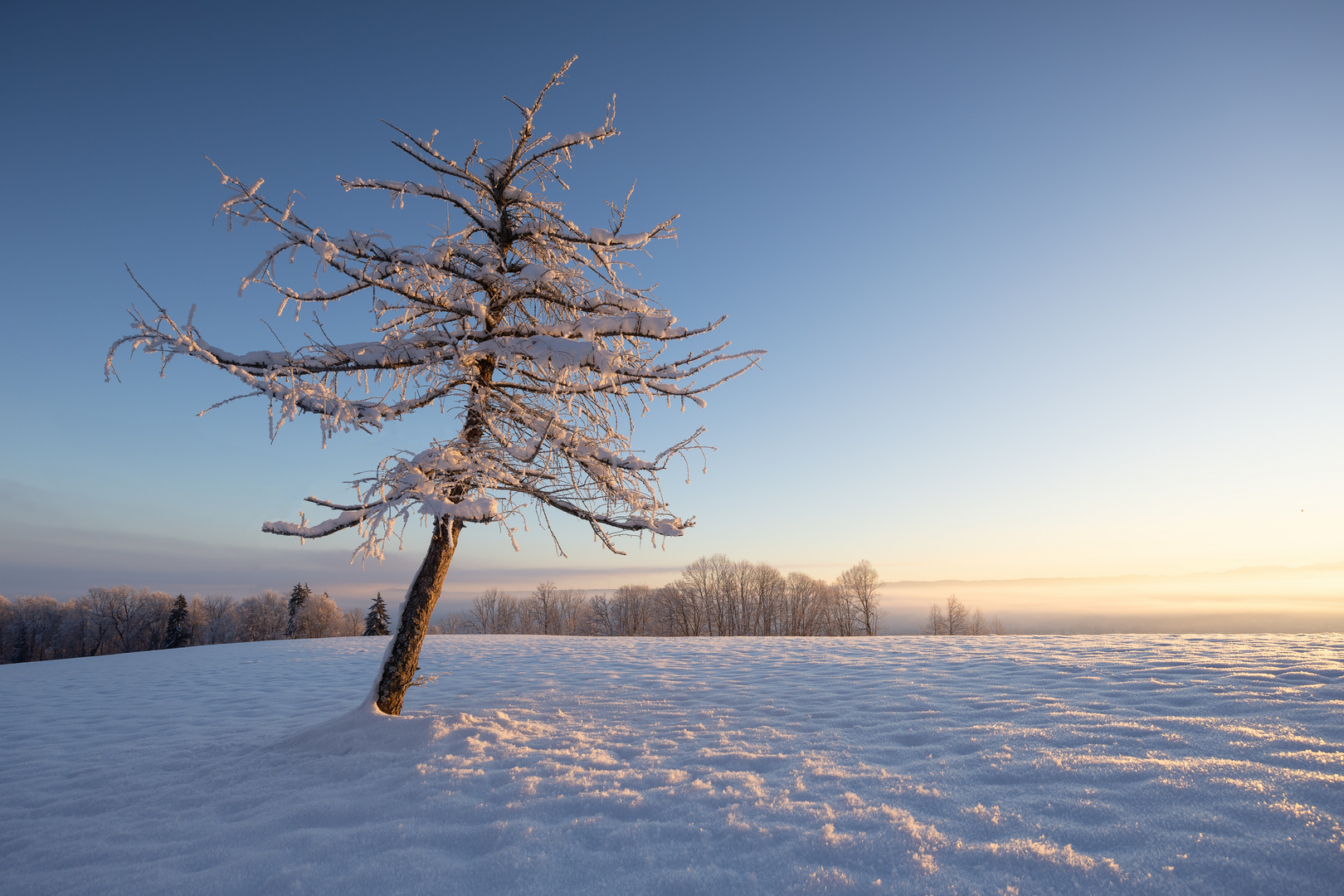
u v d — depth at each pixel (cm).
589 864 289
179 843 353
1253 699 525
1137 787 338
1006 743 452
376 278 526
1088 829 291
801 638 1565
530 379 620
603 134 546
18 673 1370
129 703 905
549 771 436
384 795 404
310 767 480
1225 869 245
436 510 460
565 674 991
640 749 492
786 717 600
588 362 510
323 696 921
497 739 529
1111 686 641
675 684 834
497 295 580
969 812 321
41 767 563
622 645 1505
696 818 336
